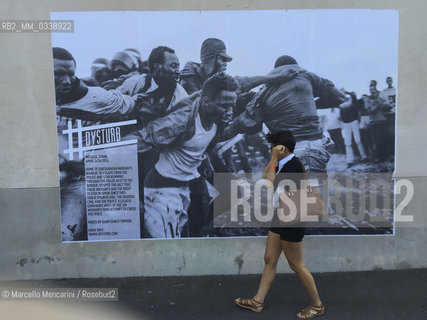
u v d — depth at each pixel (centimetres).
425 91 445
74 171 444
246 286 443
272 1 432
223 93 440
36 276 459
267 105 442
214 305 406
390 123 446
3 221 448
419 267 470
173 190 449
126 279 459
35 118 437
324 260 467
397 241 464
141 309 399
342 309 394
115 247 458
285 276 464
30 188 445
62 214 449
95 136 441
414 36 438
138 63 435
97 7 427
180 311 395
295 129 445
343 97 443
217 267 464
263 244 462
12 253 453
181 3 430
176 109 441
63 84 434
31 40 428
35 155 441
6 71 430
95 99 437
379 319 376
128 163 445
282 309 398
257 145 446
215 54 436
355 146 447
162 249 460
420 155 452
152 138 443
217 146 446
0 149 439
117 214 452
